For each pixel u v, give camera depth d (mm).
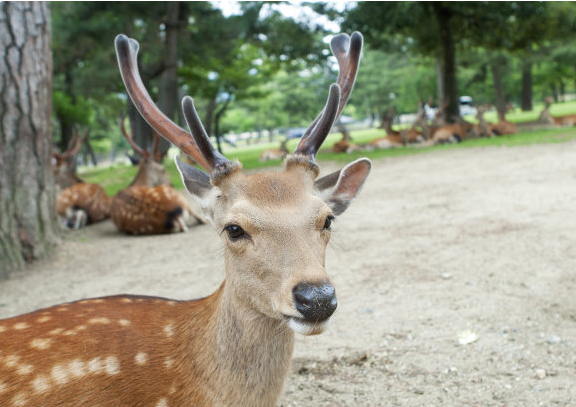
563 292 4246
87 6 19734
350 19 20406
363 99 58250
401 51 28859
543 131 20266
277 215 2055
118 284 5648
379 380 3299
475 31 23328
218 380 2240
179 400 2270
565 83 50531
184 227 8430
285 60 23578
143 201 8391
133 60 2541
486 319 3947
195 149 2391
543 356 3387
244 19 21281
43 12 6723
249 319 2189
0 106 6410
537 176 9555
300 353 3688
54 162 13414
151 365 2299
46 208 6934
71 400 2162
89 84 24406
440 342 3680
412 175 11859
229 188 2225
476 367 3334
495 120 30828
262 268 2039
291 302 1894
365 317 4160
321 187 2436
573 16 23156
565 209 6789
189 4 21188
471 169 11703
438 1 20766
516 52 27156
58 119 27156
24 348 2254
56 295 5414
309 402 3115
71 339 2303
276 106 57781
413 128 22266
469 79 44375
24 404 2127
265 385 2246
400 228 6812
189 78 23969
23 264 6484
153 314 2512
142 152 10820
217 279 5551
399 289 4660
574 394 2965
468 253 5441
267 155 21875
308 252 1995
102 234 8727
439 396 3072
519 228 6141
